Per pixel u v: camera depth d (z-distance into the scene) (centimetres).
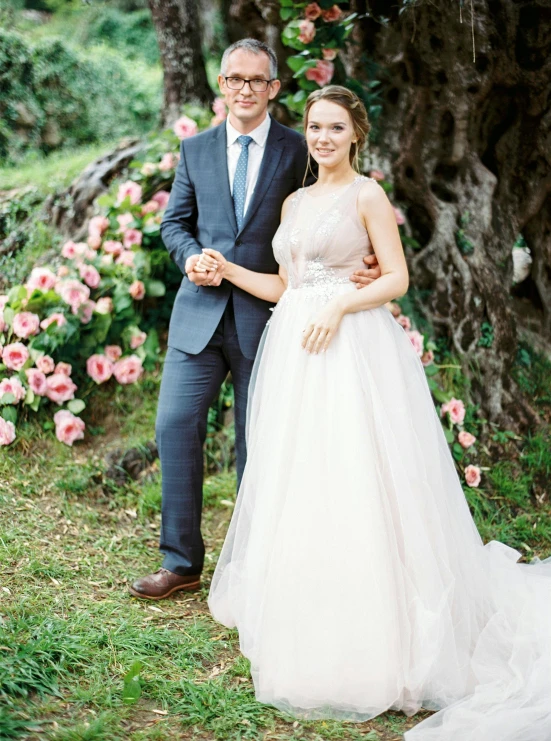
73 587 324
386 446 272
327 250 291
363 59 452
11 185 621
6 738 220
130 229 475
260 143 325
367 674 254
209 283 316
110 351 460
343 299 283
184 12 584
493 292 462
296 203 308
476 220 469
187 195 337
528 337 501
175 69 588
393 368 286
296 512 268
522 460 441
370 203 290
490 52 429
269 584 267
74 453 431
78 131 915
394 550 265
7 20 1066
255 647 273
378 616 256
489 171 471
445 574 273
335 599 259
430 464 287
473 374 459
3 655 259
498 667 268
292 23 408
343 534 262
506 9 424
